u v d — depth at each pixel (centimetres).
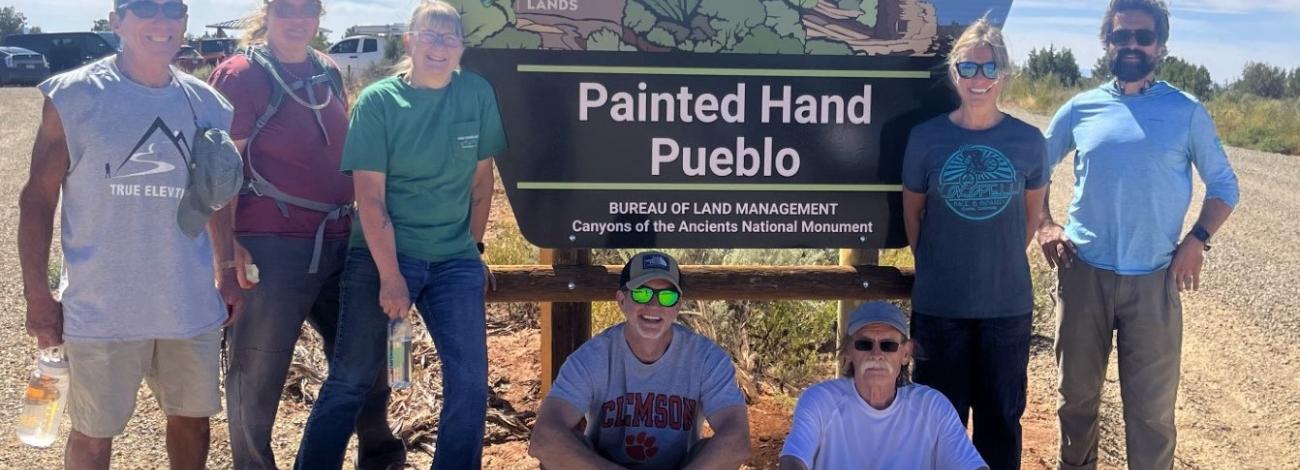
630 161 440
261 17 398
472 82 381
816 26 440
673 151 441
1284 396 637
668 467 381
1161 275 409
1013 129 398
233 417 403
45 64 3058
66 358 350
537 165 437
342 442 381
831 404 367
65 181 333
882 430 367
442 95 370
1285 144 2062
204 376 359
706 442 366
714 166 444
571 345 455
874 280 455
